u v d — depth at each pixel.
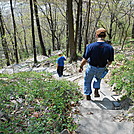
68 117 3.19
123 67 5.77
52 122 2.96
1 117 2.90
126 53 9.60
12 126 2.67
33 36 14.21
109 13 22.11
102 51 3.41
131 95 3.73
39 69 11.52
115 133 2.65
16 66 13.99
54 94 4.09
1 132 2.41
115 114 3.24
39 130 2.62
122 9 20.44
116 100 3.89
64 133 2.57
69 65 10.49
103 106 3.66
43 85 4.84
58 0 14.09
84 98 4.22
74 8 17.33
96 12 19.38
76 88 4.96
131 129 2.68
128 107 3.40
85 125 2.94
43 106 3.52
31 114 3.21
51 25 24.64
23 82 5.09
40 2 15.92
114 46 16.94
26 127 2.76
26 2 16.02
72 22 11.03
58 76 8.37
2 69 12.85
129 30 27.28
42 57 18.00
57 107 3.46
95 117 3.19
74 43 11.60
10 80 5.52
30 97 3.87
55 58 15.10
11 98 3.74
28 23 21.48
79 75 7.35
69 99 4.02
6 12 19.06
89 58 3.64
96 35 3.62
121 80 4.64
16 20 21.89
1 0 16.17
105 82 5.38
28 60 17.44
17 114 3.12
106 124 2.91
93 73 3.67
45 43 34.62
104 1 16.23
